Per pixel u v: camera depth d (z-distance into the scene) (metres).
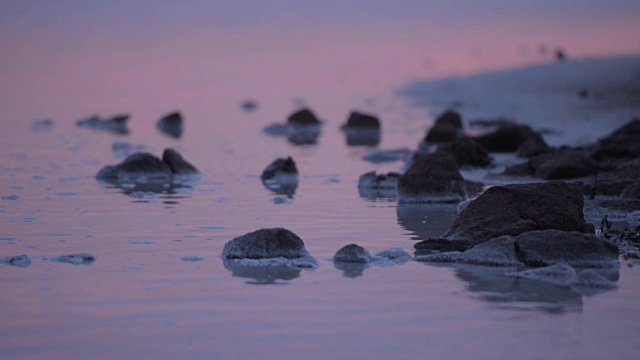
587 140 81.81
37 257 34.56
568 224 36.34
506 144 74.19
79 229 40.47
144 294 29.38
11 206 47.00
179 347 24.55
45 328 26.05
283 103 147.00
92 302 28.50
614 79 148.62
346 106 141.38
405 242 38.12
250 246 34.75
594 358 23.89
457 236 36.22
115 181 57.84
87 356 23.92
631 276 31.94
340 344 24.78
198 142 86.88
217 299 28.83
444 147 67.44
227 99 152.88
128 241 37.78
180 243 37.41
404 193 49.47
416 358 23.81
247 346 24.62
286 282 30.92
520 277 31.67
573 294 29.56
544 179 57.09
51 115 116.25
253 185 56.66
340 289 30.03
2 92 149.38
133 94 154.62
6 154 73.31
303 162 70.50
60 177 59.41
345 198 51.09
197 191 53.56
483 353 24.17
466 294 29.48
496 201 36.88
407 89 166.25
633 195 45.81
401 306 28.14
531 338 25.31
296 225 42.06
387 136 96.00
